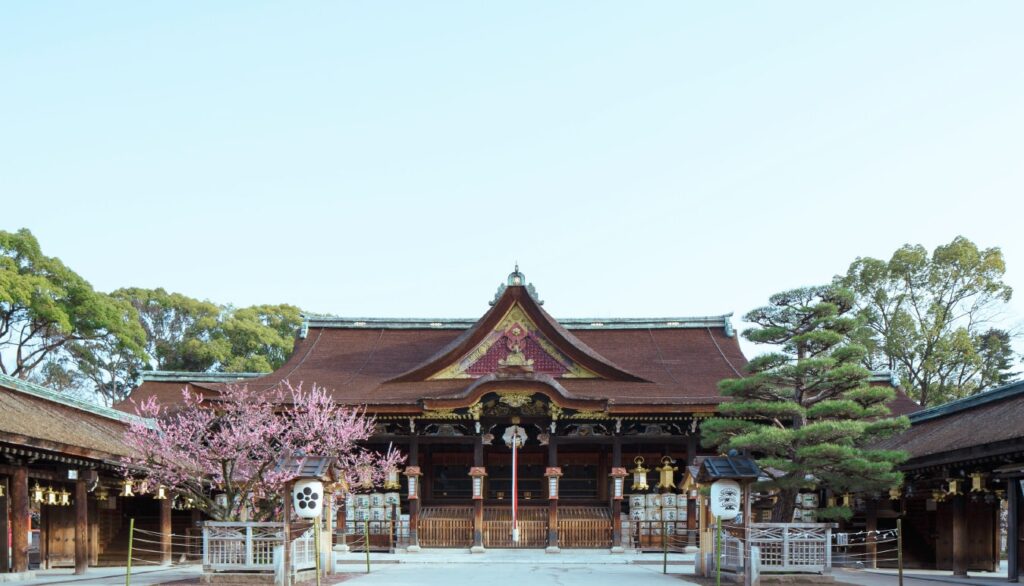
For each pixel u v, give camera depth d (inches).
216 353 3503.9
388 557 1713.8
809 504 1822.1
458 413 1895.9
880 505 1800.0
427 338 2315.5
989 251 2874.0
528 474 2102.6
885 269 2930.6
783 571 1128.8
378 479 1918.1
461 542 1889.8
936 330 2854.3
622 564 1600.6
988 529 1499.8
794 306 1378.0
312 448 1598.2
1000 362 2896.2
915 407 2075.5
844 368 1280.8
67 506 1632.6
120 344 3196.4
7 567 1248.2
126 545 1822.1
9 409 1248.2
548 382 1836.9
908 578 1349.7
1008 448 1171.9
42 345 3085.6
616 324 2324.1
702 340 2277.3
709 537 1286.9
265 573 1131.3
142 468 1434.5
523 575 1350.9
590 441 1940.2
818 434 1242.0
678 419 1924.2
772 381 1330.0
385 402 1889.8
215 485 1503.4
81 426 1457.9
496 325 2037.4
